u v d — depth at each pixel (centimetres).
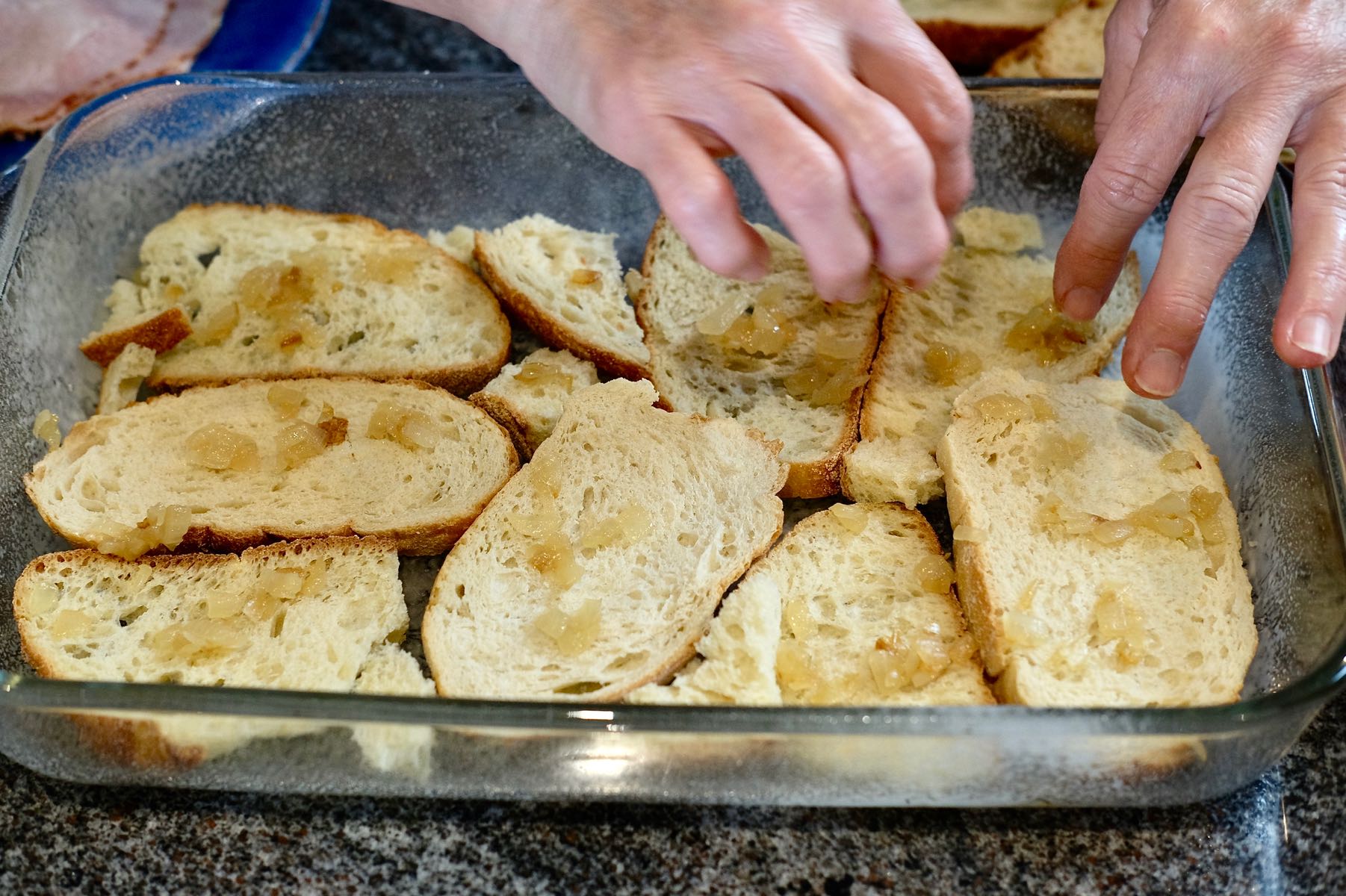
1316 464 54
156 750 52
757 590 54
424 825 53
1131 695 53
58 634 55
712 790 52
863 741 50
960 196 53
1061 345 61
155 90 62
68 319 61
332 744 51
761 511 56
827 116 49
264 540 58
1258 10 54
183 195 65
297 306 63
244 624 56
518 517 57
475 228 65
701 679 54
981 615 55
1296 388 56
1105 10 69
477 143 64
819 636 55
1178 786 52
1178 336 53
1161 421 59
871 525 57
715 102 49
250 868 52
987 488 57
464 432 59
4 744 52
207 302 63
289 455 59
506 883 52
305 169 65
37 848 53
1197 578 56
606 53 51
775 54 49
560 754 51
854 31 50
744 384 61
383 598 56
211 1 69
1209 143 53
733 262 51
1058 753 50
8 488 58
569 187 65
